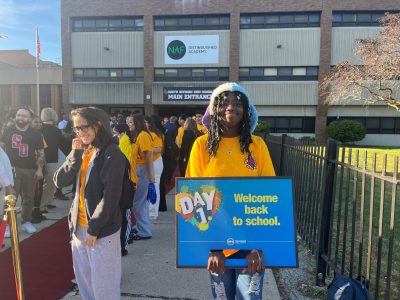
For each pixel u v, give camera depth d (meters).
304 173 5.47
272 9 29.06
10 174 4.67
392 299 3.69
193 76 30.42
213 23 30.02
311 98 29.36
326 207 4.00
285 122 30.19
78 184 2.89
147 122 6.50
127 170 2.94
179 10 29.72
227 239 2.43
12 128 5.78
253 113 2.54
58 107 37.94
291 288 3.98
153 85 30.09
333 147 4.00
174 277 4.27
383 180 2.93
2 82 38.19
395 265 4.61
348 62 26.33
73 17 30.97
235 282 2.60
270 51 29.64
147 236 5.64
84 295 2.99
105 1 30.31
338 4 28.61
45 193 7.13
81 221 2.87
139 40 30.53
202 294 3.86
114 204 2.73
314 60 29.33
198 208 2.44
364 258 4.83
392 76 23.02
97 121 2.76
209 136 2.52
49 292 3.89
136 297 3.78
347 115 29.62
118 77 31.05
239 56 29.83
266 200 2.44
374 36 28.77
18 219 6.62
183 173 9.34
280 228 2.43
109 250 2.79
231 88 2.47
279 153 8.51
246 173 2.51
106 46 30.88
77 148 2.87
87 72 31.33
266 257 2.43
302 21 29.42
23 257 4.84
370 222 3.14
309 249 5.08
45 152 7.04
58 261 4.72
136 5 30.09
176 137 11.62
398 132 29.44
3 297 3.76
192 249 2.43
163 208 7.47
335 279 3.06
